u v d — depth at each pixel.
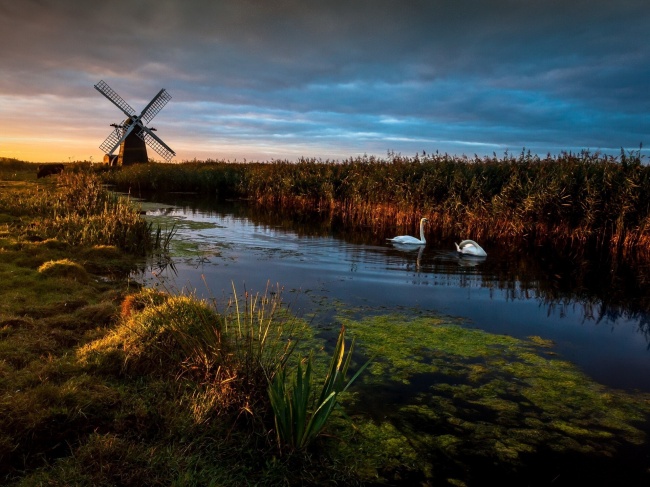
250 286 9.84
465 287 10.55
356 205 21.41
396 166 21.12
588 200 15.30
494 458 4.33
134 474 3.44
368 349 6.75
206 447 3.93
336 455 4.19
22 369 4.79
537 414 5.17
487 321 8.34
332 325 7.67
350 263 12.48
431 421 4.91
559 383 5.95
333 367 4.29
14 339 5.55
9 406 3.96
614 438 4.75
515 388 5.77
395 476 3.99
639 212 14.97
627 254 14.54
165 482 3.46
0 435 3.65
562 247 15.66
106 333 5.97
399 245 15.42
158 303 6.73
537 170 18.02
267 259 12.59
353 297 9.41
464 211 18.00
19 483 3.29
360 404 5.19
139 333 5.41
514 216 16.52
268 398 4.48
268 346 6.05
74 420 4.04
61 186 23.42
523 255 14.30
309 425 3.99
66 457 3.61
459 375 6.07
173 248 13.48
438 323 8.08
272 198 27.05
